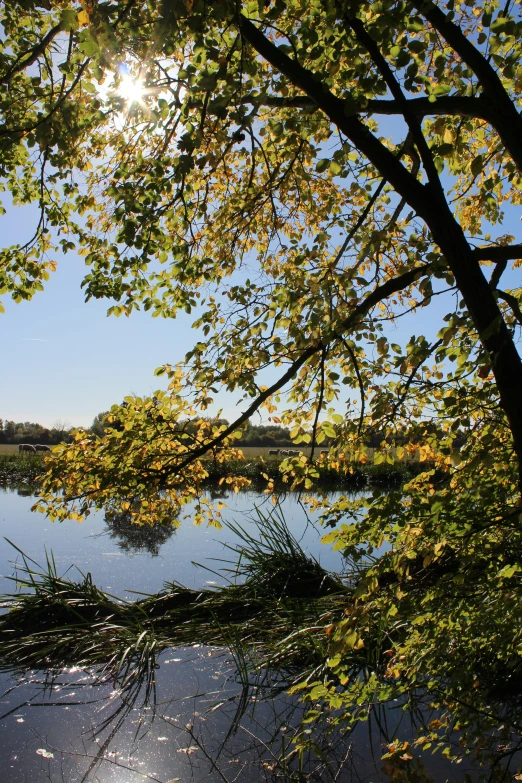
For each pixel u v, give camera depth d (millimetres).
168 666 6242
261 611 7629
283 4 3328
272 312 4656
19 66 4125
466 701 3871
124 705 5410
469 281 3191
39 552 11531
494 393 3496
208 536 13234
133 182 4547
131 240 4234
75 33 3910
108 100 4715
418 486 4203
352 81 4070
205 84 3377
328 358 4055
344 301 3723
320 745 4750
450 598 3771
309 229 6254
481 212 5535
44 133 3920
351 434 3945
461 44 3307
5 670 6199
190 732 4902
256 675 6008
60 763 4457
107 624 7172
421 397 3990
